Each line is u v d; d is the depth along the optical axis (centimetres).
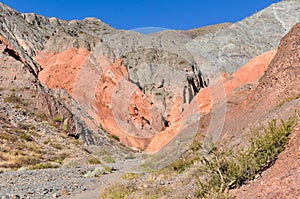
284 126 796
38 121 3544
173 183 1088
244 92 3002
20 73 4431
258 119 1527
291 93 1661
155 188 1040
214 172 727
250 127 1388
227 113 2364
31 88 4266
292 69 1962
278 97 1758
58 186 1283
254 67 4631
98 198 1045
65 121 3703
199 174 975
